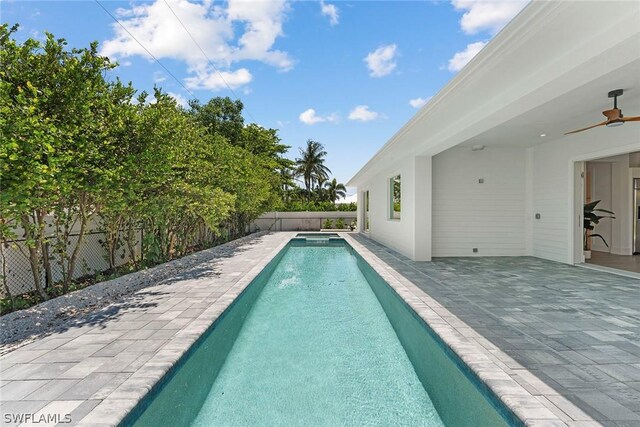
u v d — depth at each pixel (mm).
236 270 7340
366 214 18344
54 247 5473
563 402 2268
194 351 3447
